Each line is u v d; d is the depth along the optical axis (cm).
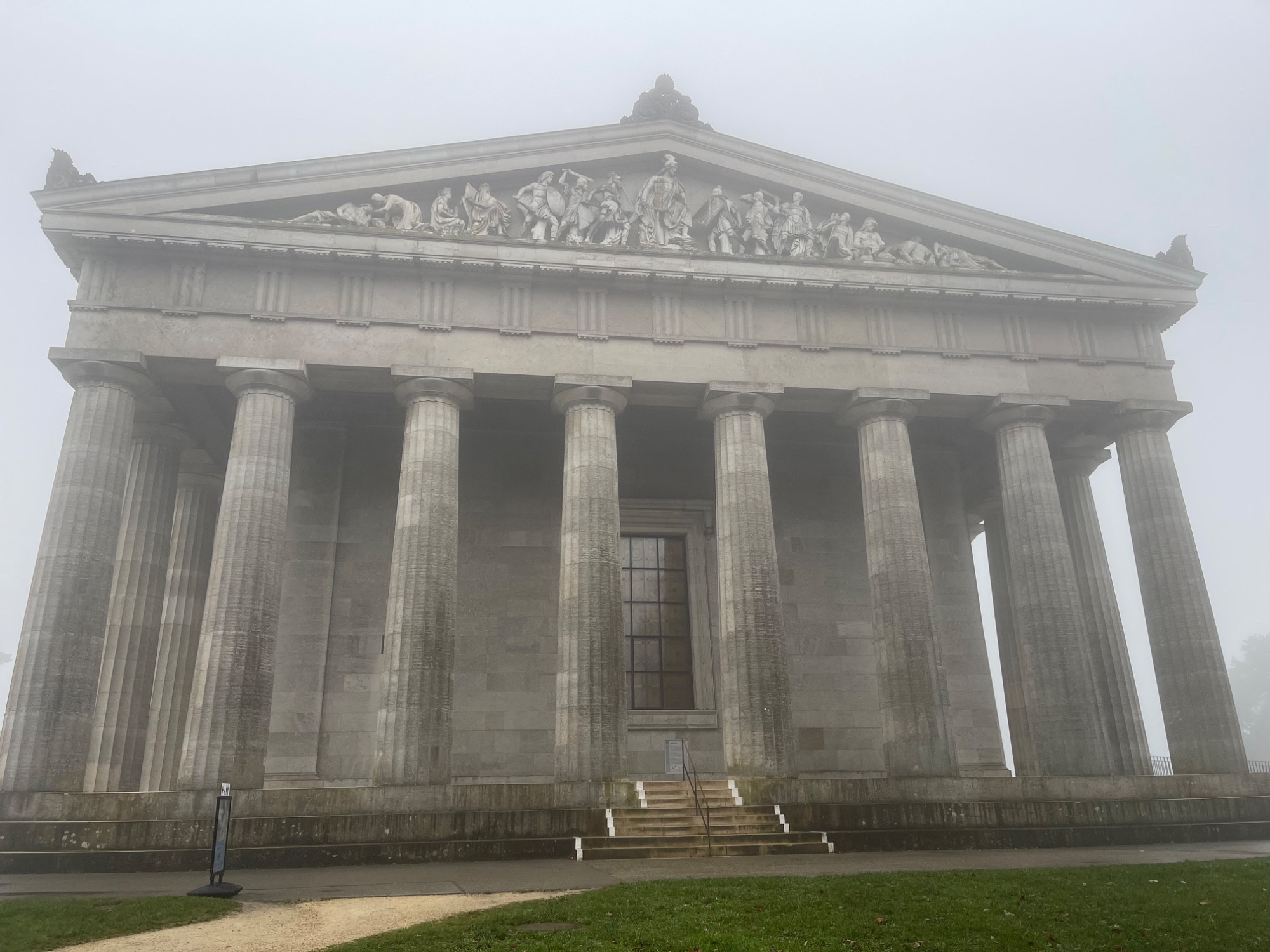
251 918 1819
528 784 3083
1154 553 3900
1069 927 1662
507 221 3806
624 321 3788
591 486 3553
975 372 3956
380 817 2836
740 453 3700
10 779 2897
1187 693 3731
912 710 3481
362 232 3600
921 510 4612
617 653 3391
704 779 4112
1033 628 3703
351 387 3669
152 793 2892
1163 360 4119
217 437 4225
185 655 4106
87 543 3191
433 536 3394
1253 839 3262
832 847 2925
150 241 3466
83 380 3375
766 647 3472
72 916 1788
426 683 3225
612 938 1539
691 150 3972
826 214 4100
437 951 1470
